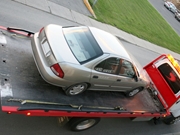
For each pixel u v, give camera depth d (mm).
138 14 24766
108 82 5672
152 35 21844
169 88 7441
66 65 4570
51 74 4566
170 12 42250
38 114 4176
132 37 17125
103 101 6004
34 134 4898
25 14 10078
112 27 15633
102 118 6770
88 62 4883
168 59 7695
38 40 5207
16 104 4098
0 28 6203
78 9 14477
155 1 44531
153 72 7992
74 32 5414
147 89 7984
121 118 7324
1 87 4316
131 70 6145
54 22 10945
